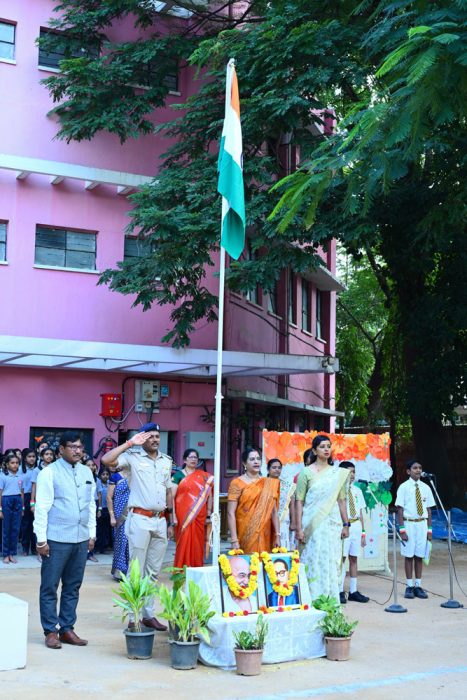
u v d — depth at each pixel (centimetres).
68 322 1905
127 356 1664
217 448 882
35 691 674
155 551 931
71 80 1841
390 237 2081
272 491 909
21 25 1919
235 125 925
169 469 943
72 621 856
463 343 2212
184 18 1991
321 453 958
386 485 1435
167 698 666
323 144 893
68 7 1948
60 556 839
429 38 648
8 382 1822
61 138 1892
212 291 2061
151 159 2039
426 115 689
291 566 858
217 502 876
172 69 1895
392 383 2530
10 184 1866
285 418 2512
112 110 1830
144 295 1727
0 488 1498
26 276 1867
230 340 2162
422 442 2269
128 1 1836
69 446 850
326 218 1521
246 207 1560
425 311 2138
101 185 1959
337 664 802
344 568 1150
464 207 1589
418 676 759
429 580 1400
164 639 884
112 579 1330
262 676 750
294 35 1497
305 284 2850
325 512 943
